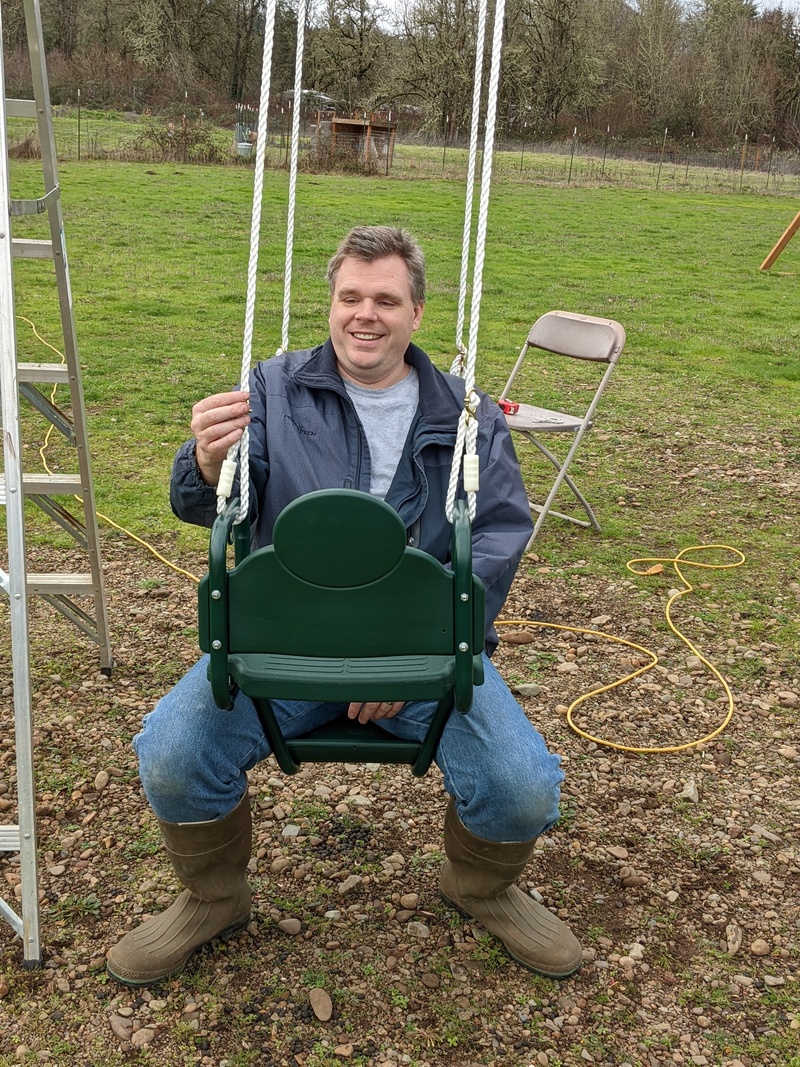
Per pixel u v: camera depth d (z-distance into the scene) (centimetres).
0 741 329
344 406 242
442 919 260
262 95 194
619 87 4816
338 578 196
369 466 241
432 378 243
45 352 874
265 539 239
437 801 311
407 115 4272
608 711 371
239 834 235
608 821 307
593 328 542
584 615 450
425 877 276
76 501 551
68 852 280
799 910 271
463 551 197
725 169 3894
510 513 242
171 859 232
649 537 548
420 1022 228
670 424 776
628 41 4853
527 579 485
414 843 290
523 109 4488
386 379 246
